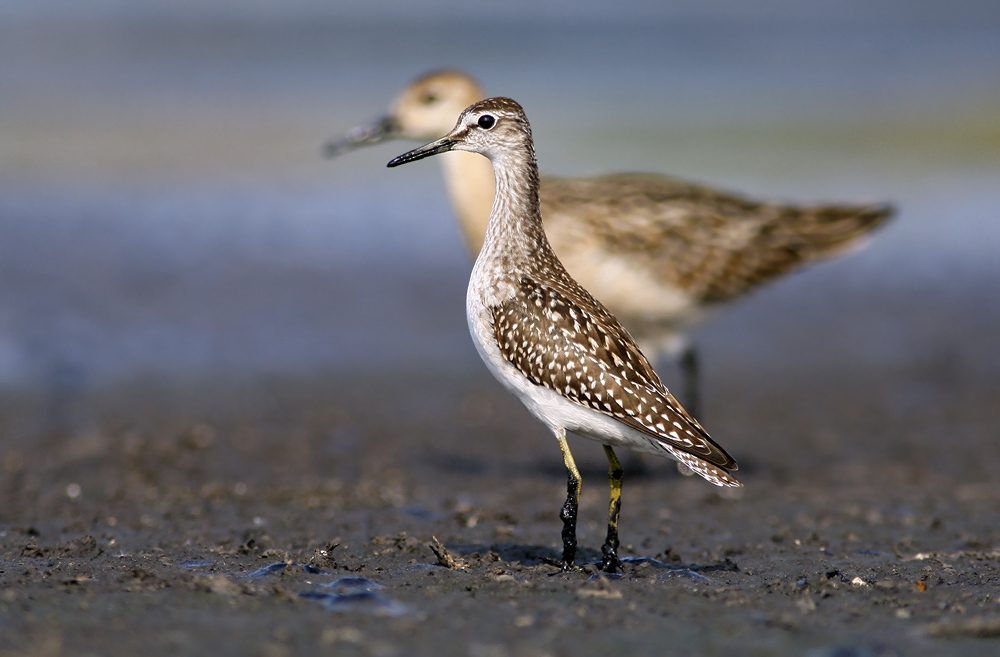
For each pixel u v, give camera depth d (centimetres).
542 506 1087
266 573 738
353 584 700
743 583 758
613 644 577
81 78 3409
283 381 1581
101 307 1781
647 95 3516
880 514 1056
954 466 1288
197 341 1698
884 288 2080
